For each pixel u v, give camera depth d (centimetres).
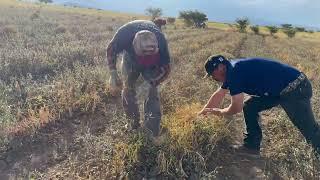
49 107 266
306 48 1285
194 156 202
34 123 237
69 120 256
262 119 290
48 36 659
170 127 225
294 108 208
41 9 1745
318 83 432
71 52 470
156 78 220
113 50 218
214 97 214
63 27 865
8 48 498
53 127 243
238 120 280
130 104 231
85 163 203
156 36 212
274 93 205
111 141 221
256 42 1289
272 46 1198
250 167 213
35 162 205
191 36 1061
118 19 1616
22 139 224
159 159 196
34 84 322
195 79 382
